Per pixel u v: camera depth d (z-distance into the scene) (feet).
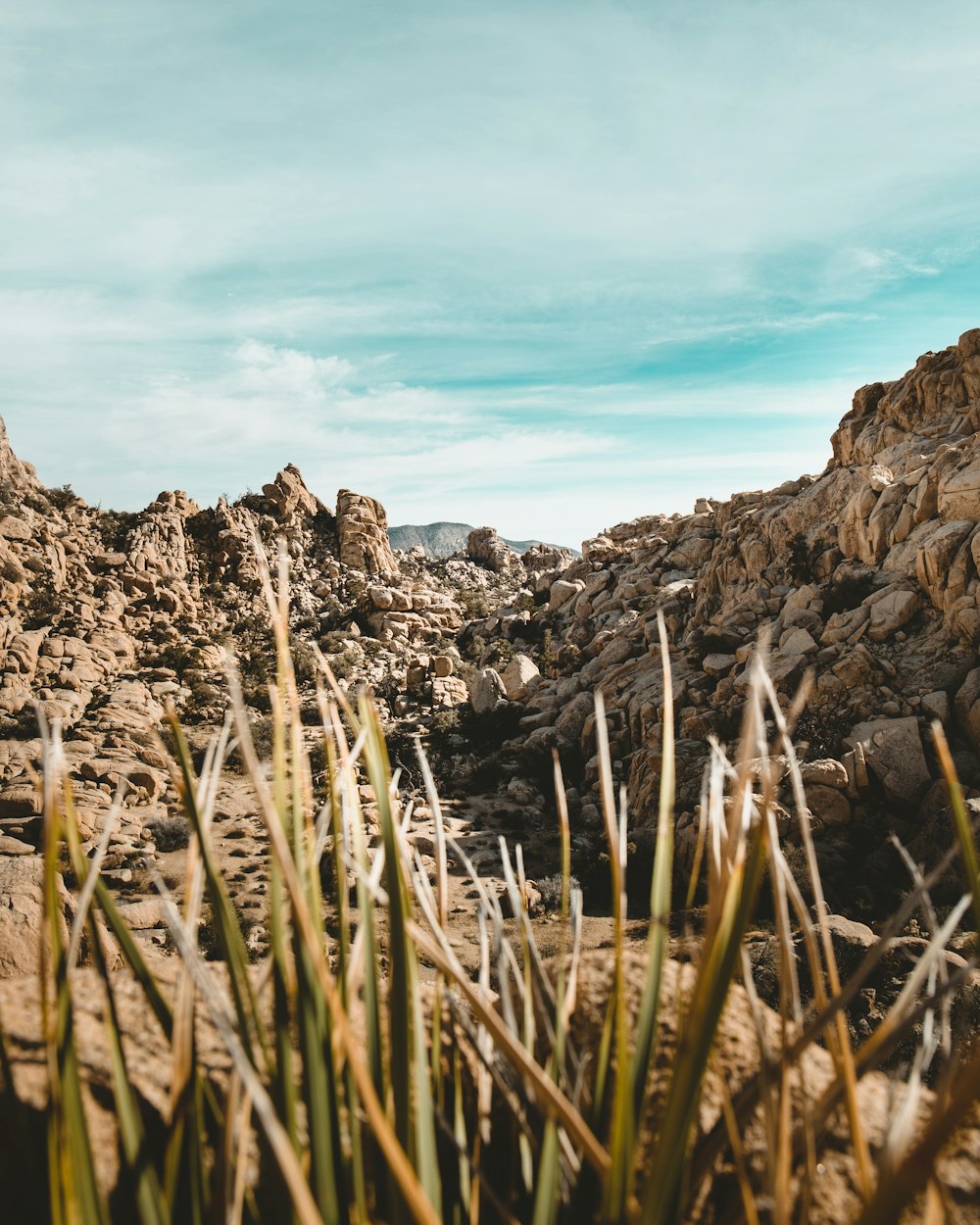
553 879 80.07
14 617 175.42
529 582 285.64
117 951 34.32
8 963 33.14
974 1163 3.65
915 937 53.21
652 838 89.10
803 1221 2.66
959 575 95.61
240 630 228.43
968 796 74.64
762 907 66.39
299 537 302.04
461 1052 4.33
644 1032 2.68
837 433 163.94
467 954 57.06
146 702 154.61
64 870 75.51
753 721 2.54
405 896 2.81
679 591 166.61
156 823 96.22
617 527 250.78
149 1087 3.78
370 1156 3.00
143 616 212.43
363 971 2.79
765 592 134.00
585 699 138.21
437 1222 2.00
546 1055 3.76
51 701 139.95
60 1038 2.46
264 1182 3.26
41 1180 2.76
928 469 113.09
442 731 157.89
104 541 245.24
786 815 77.15
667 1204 2.48
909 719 83.41
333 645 217.97
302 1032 2.51
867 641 101.55
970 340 139.95
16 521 202.39
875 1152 3.81
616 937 2.72
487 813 110.32
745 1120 2.84
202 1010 4.18
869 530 117.91
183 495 287.07
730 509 195.83
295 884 2.39
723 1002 2.44
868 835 76.02
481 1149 3.74
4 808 90.43
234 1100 2.63
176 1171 2.69
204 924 58.44
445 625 256.32
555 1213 3.08
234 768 125.08
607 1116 3.49
